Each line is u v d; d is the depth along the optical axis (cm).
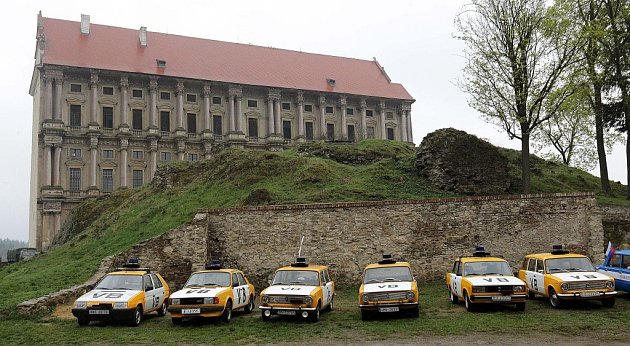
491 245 2592
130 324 1714
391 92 10294
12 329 1684
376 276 1833
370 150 4666
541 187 3650
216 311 1677
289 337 1490
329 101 9619
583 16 3606
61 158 7431
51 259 3284
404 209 2597
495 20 3350
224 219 2634
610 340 1316
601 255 2597
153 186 4403
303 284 1819
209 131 8419
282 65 9688
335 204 2603
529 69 3247
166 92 8312
